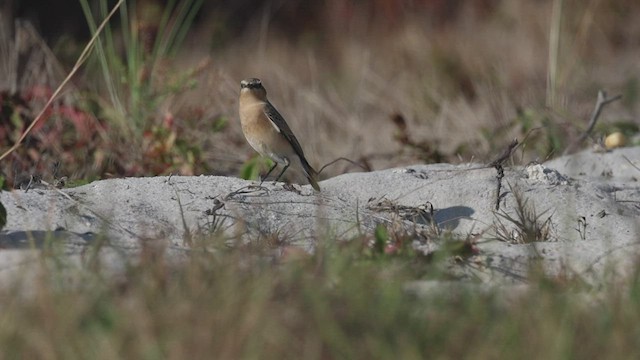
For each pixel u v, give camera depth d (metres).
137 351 6.38
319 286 7.29
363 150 15.72
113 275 7.55
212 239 8.88
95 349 6.45
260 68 22.30
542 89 19.34
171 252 8.55
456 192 11.10
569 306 7.03
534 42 23.02
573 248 9.16
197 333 6.47
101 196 10.30
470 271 8.70
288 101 18.27
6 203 9.90
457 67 21.19
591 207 10.79
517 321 6.75
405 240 9.13
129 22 23.47
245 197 10.51
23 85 15.88
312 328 6.72
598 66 22.70
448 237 9.30
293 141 11.23
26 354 6.48
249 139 11.32
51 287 7.31
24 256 8.14
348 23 26.30
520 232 10.09
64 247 8.63
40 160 13.14
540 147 14.85
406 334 6.62
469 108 17.78
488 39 23.80
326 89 20.25
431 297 7.20
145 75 14.99
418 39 23.53
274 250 8.93
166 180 10.80
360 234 9.14
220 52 24.77
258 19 27.28
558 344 6.44
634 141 14.45
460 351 6.53
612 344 6.55
